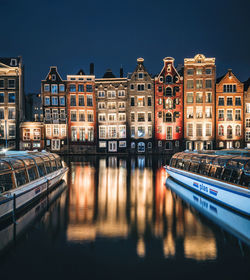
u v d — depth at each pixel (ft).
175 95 143.64
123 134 146.61
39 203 39.42
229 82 141.90
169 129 144.46
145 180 60.23
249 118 142.82
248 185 31.71
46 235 27.17
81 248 24.25
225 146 142.41
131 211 35.83
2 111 140.36
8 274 20.10
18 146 140.26
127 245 24.86
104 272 20.27
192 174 47.78
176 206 38.22
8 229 28.73
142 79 144.66
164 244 25.20
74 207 37.73
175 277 19.63
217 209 36.14
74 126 144.46
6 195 30.73
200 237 26.84
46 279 19.43
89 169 80.33
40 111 184.24
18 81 140.67
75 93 144.36
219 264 21.56
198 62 141.90
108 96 146.61
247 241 25.99
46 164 49.26
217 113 141.90
